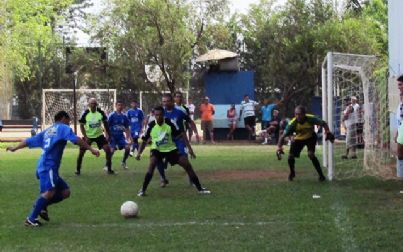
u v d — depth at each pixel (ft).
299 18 132.46
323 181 52.37
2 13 128.67
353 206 38.47
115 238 29.96
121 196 44.68
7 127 148.36
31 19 136.36
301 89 129.90
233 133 120.98
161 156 45.34
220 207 38.88
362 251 26.48
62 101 133.28
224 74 124.06
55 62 204.85
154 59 127.44
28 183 53.57
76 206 40.01
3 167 69.26
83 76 144.46
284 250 26.89
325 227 31.81
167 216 35.96
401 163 54.70
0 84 160.15
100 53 137.39
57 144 33.99
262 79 135.74
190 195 44.78
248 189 47.60
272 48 133.39
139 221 34.45
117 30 129.90
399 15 58.29
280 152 53.52
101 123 61.05
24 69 138.92
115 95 127.24
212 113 115.34
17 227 33.24
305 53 127.95
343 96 73.97
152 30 126.72
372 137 63.46
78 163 60.49
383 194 43.91
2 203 41.98
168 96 46.93
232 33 147.33
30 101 200.34
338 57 59.41
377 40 151.02
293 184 50.49
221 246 27.78
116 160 78.43
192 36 126.82
